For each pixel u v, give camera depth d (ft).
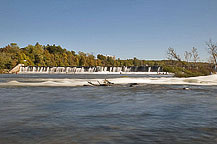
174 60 162.09
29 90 62.69
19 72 453.99
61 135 18.33
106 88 69.62
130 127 20.93
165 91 59.52
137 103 37.29
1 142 16.52
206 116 25.98
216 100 40.88
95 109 31.22
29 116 26.14
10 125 21.71
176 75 152.05
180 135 18.21
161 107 32.89
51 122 23.03
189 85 80.43
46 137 17.76
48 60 547.90
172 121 23.41
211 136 17.88
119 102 38.52
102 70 416.87
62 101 39.75
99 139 17.24
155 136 17.94
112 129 20.20
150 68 374.63
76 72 434.30
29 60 500.33
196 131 19.40
